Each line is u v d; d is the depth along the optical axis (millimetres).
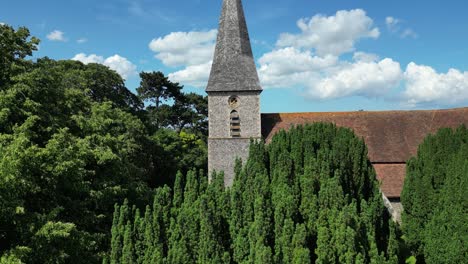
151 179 47281
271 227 12898
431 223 18891
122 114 38594
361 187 18391
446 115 34125
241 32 34031
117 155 22547
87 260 16719
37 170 15961
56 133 18797
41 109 19359
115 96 45438
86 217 18625
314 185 15297
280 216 12586
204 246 12594
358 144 18453
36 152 15734
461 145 19422
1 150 14469
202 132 68750
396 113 35188
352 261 12227
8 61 19234
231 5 34156
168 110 64188
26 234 14633
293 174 15844
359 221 13203
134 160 39438
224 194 13930
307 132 18750
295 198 14227
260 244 11906
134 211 14227
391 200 29328
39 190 15969
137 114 50062
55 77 22219
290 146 17500
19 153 13922
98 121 23031
